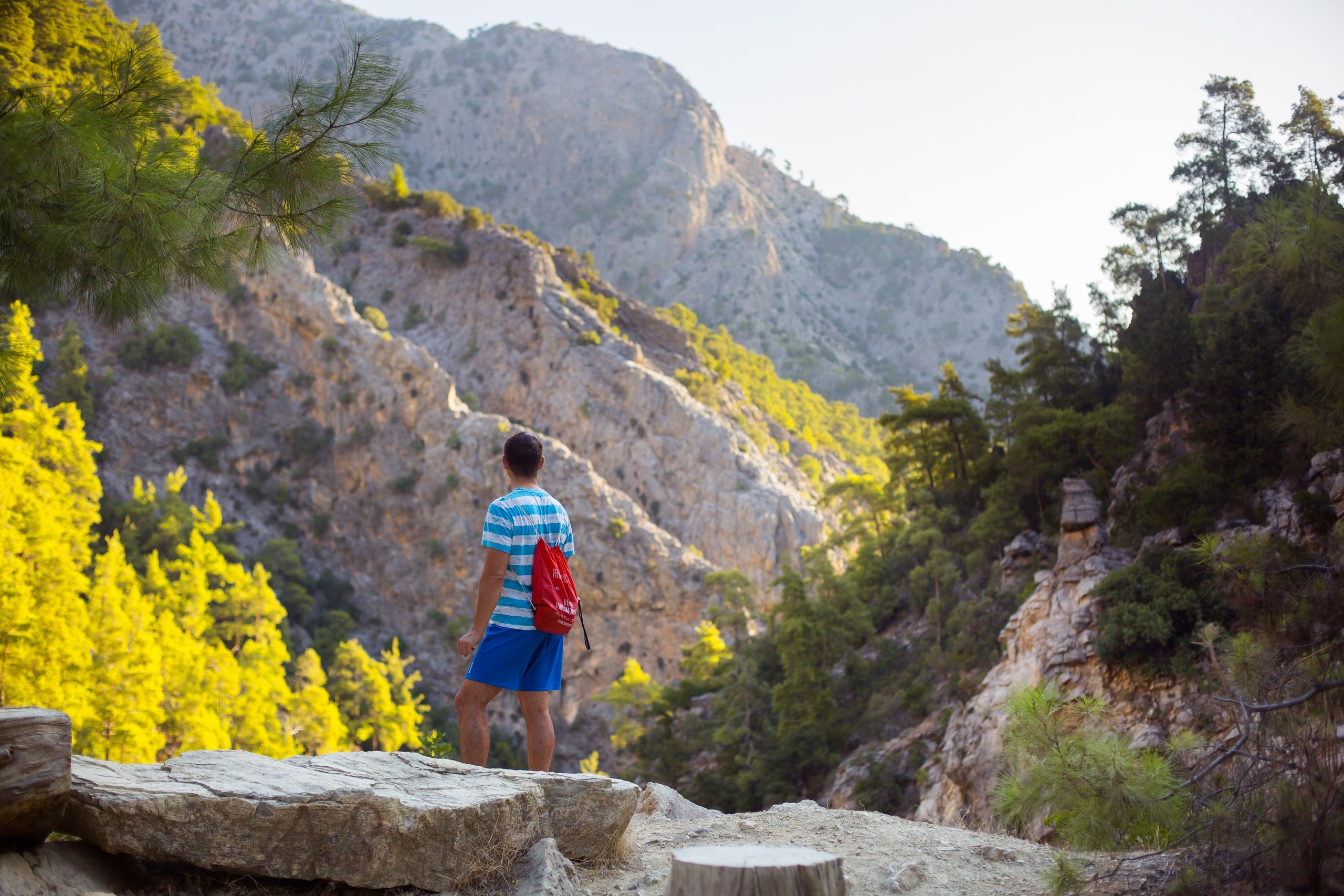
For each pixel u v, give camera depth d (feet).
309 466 362.53
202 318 376.89
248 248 20.36
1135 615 75.10
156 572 205.16
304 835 12.40
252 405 364.99
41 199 19.06
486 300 443.32
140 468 336.29
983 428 190.39
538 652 17.26
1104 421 136.36
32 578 119.55
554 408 412.16
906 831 17.90
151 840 12.05
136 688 123.75
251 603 231.30
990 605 127.13
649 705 255.09
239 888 12.36
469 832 13.11
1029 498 147.23
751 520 384.06
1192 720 64.49
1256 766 15.19
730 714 165.37
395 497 358.02
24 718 11.53
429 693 317.63
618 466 399.03
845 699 153.48
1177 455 116.98
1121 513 102.32
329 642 303.27
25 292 20.06
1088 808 15.44
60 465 180.65
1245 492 86.99
